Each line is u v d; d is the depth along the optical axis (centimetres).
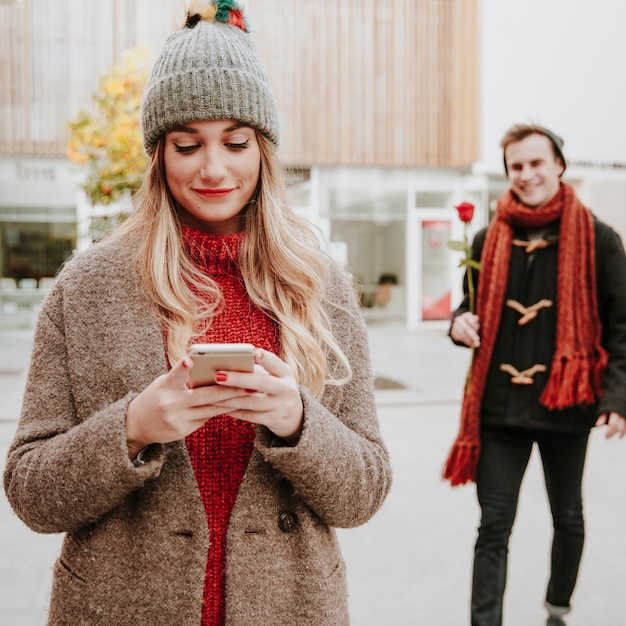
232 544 109
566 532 244
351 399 126
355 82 1347
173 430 97
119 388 111
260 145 124
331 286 130
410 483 438
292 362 118
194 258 124
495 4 1302
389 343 1166
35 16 1224
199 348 91
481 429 242
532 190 244
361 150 1360
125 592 107
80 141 541
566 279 234
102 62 1246
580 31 1328
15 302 1245
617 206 1360
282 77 1316
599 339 236
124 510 110
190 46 116
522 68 1320
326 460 105
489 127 1320
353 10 1334
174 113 115
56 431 110
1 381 762
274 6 1302
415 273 1412
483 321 244
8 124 1229
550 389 229
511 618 273
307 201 1362
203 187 118
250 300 124
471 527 369
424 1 1358
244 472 112
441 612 279
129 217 128
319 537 115
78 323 113
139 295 115
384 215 1398
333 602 114
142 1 1248
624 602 288
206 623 110
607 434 224
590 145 1344
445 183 1416
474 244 265
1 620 263
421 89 1372
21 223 1245
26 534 348
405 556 332
